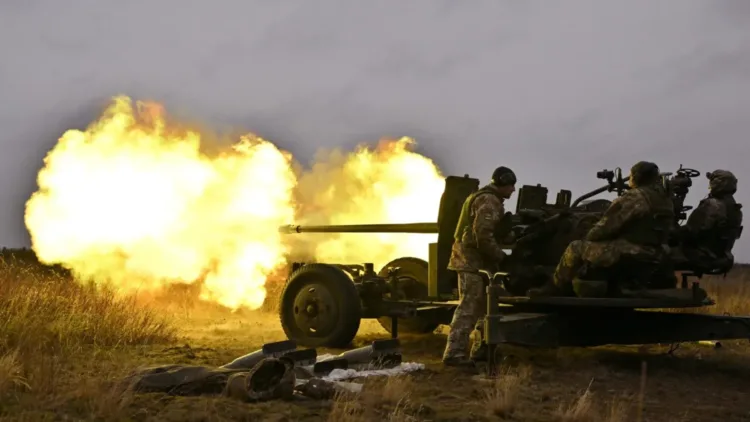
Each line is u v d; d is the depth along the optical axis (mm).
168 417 5656
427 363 8516
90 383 6285
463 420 5980
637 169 8031
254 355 7262
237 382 6293
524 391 7043
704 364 8859
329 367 7395
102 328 9438
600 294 8125
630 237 7945
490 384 7332
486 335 7902
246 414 5766
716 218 8383
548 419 6121
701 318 8461
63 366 7469
